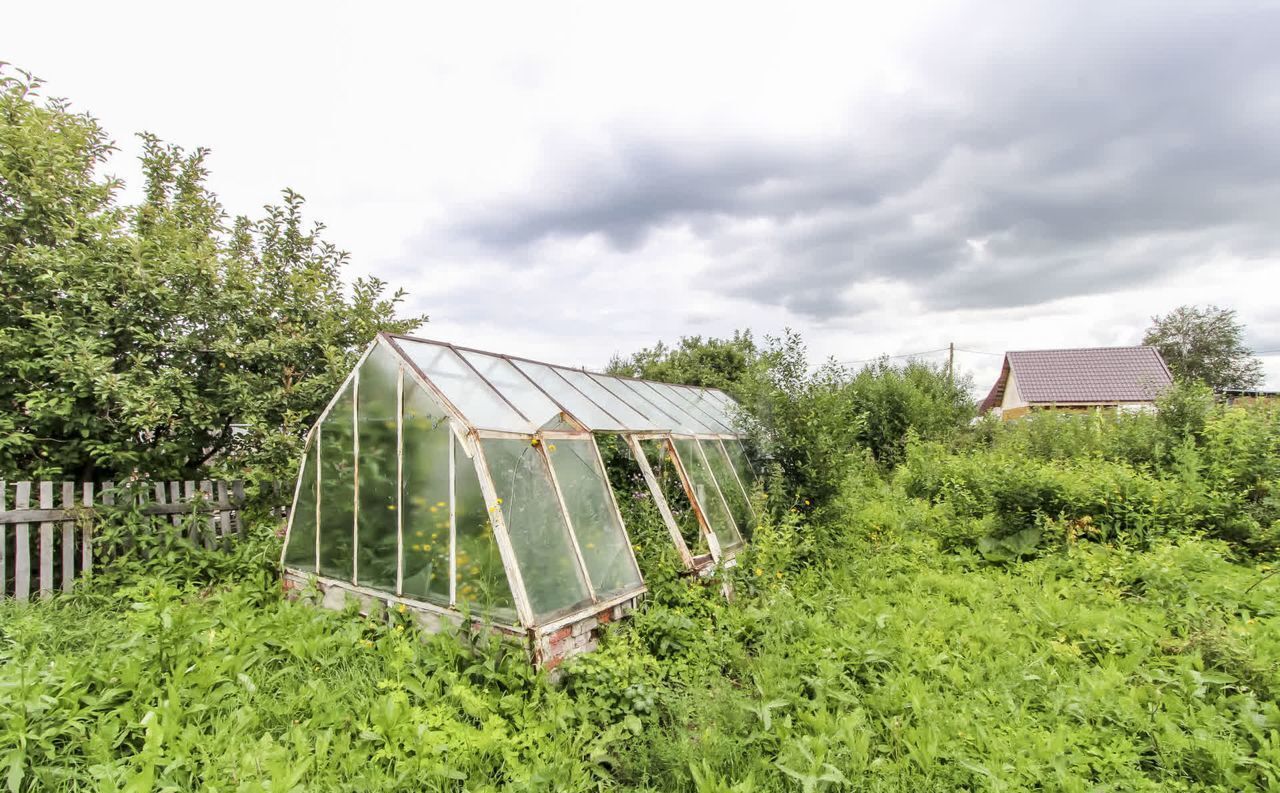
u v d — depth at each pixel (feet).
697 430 28.22
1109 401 85.10
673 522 20.79
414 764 9.73
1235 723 11.54
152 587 14.88
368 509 17.49
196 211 27.27
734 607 17.92
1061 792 9.90
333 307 29.12
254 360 25.93
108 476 22.35
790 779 10.23
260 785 8.36
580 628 15.05
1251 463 25.54
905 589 21.31
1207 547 22.11
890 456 52.39
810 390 28.89
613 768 10.94
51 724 9.55
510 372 20.76
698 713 11.97
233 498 24.43
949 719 11.87
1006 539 25.70
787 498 27.73
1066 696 12.72
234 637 13.38
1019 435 39.83
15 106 20.58
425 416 16.24
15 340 18.98
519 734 11.00
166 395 21.70
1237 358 116.26
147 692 10.95
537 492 16.25
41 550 17.89
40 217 20.83
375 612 16.40
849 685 13.35
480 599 14.44
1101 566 21.48
